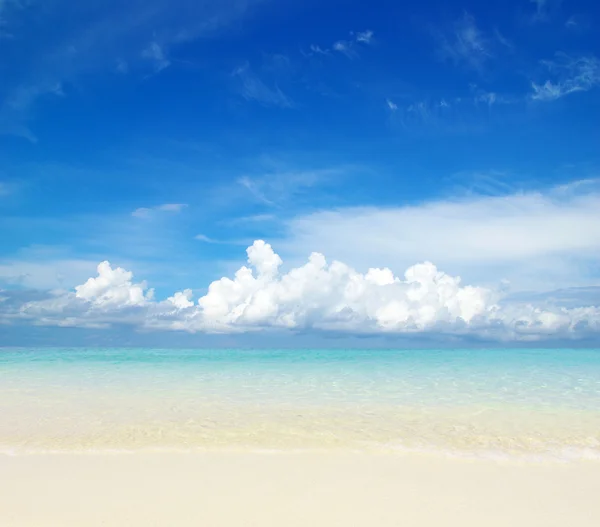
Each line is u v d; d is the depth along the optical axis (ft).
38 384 63.62
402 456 31.17
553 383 66.08
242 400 51.90
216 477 26.55
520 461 30.35
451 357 115.85
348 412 45.62
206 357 116.67
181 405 48.75
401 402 51.03
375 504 22.59
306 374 76.95
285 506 22.22
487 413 45.21
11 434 36.60
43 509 21.65
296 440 35.17
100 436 36.01
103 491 24.14
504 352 143.23
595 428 39.17
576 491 24.73
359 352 140.77
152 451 32.07
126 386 61.98
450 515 21.34
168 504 22.36
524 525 20.36
